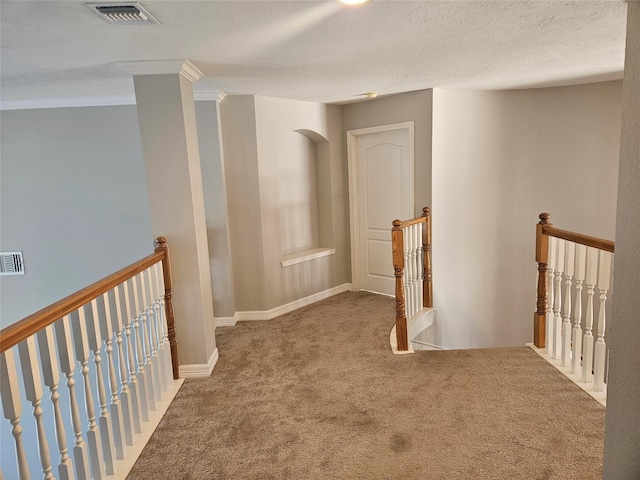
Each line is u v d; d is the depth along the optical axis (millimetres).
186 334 3023
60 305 1578
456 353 3211
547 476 1877
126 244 4344
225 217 4055
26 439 3707
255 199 4188
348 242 5227
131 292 2293
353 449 2133
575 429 2197
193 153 2979
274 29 2207
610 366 1400
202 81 3416
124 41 2311
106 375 3512
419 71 3369
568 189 4555
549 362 2967
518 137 4562
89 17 1938
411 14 2086
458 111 4355
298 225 4961
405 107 4387
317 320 4207
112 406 2047
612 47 2816
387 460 2035
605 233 4477
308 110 4629
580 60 3184
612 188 4383
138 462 2102
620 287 1346
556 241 2963
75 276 4395
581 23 2320
